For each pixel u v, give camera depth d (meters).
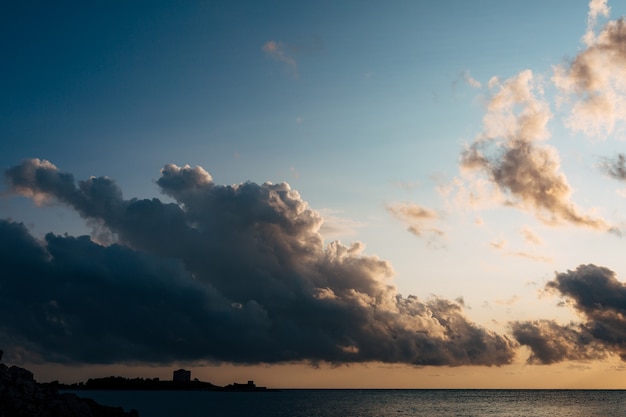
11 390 78.69
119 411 99.44
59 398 86.31
